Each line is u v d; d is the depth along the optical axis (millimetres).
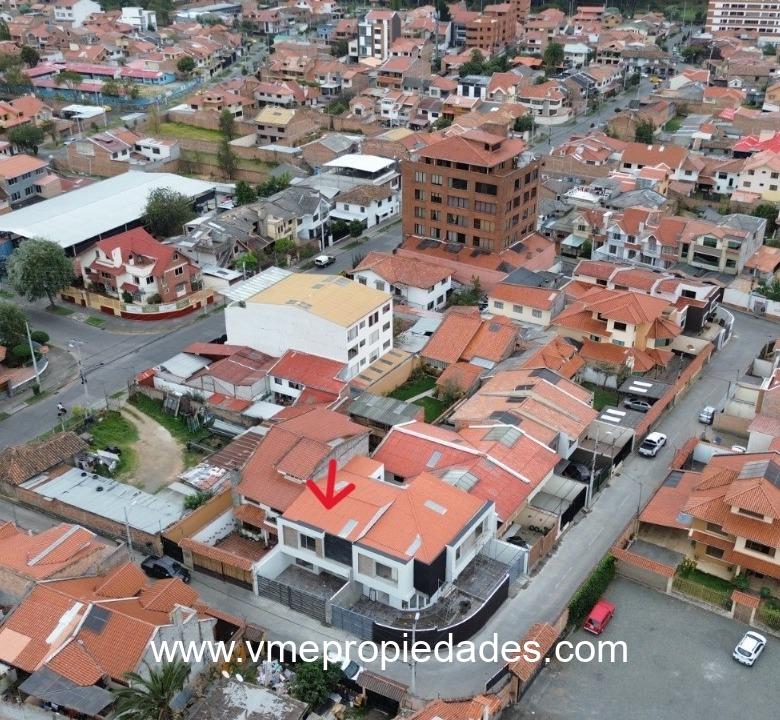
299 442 68500
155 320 108500
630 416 83500
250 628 58875
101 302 110625
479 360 92688
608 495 75062
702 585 64125
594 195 136375
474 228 115812
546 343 95188
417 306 108250
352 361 89438
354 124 189500
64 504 70812
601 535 70000
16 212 130875
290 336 90250
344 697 55469
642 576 64625
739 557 63562
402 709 53594
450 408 85062
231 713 52000
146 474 78562
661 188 144500
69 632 53219
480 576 63750
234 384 85438
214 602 63125
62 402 90438
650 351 95125
